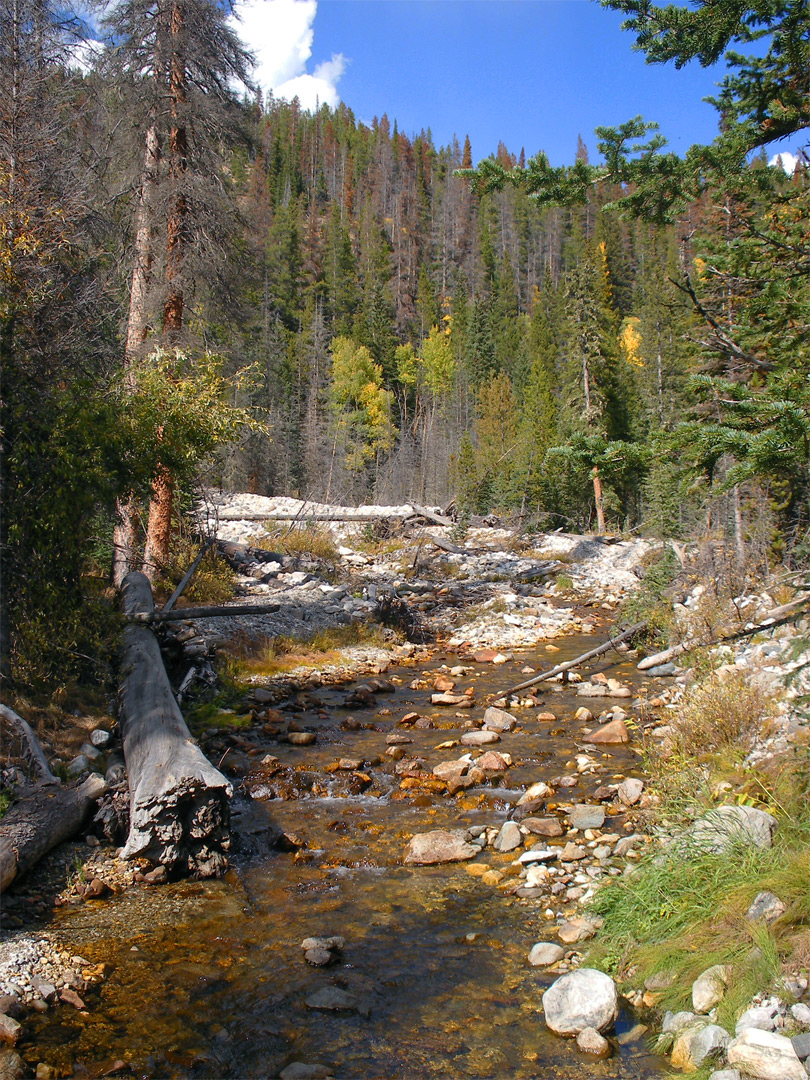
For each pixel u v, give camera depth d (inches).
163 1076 146.1
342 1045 154.8
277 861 241.1
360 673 524.4
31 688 309.9
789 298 216.2
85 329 407.8
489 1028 160.1
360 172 5915.4
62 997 169.5
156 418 416.5
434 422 2893.7
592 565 1023.0
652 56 185.5
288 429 2068.2
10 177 361.1
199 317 658.8
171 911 209.3
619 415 1642.5
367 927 201.0
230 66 641.6
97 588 432.1
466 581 885.8
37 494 338.0
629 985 171.2
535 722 393.1
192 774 233.5
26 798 237.3
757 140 199.0
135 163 617.9
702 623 454.3
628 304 3425.2
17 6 397.4
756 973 155.7
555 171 200.5
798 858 181.3
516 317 3688.5
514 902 212.7
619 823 257.6
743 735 280.2
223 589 651.5
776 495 474.3
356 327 3179.1
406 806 283.1
